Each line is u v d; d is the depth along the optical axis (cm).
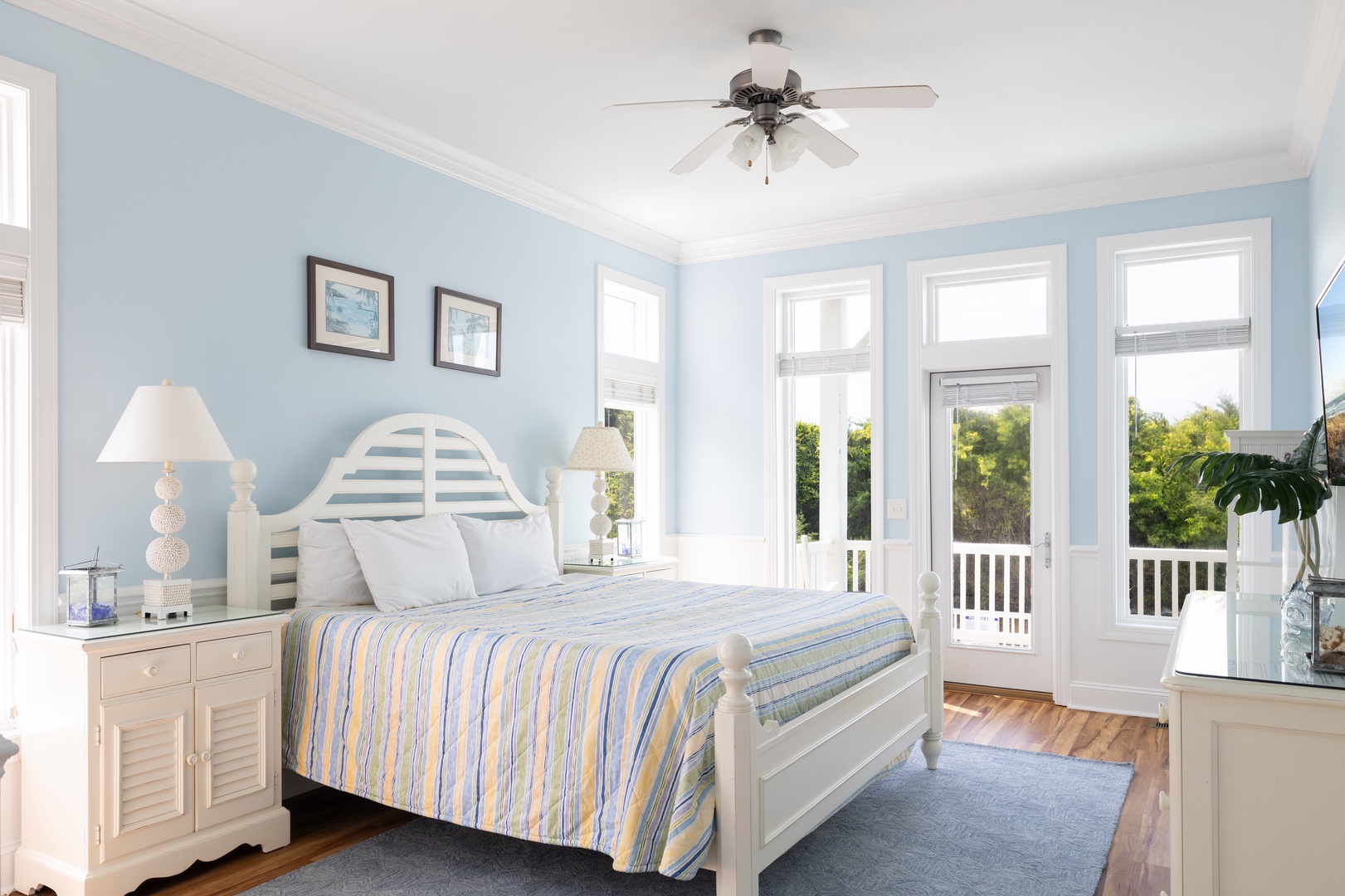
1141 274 487
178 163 322
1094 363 486
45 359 280
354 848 296
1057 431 492
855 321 566
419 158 420
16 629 274
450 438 428
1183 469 310
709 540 595
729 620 311
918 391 532
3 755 147
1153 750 405
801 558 579
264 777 293
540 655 256
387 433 394
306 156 369
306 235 369
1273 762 169
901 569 536
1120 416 486
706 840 221
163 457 273
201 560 327
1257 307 444
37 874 258
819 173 466
